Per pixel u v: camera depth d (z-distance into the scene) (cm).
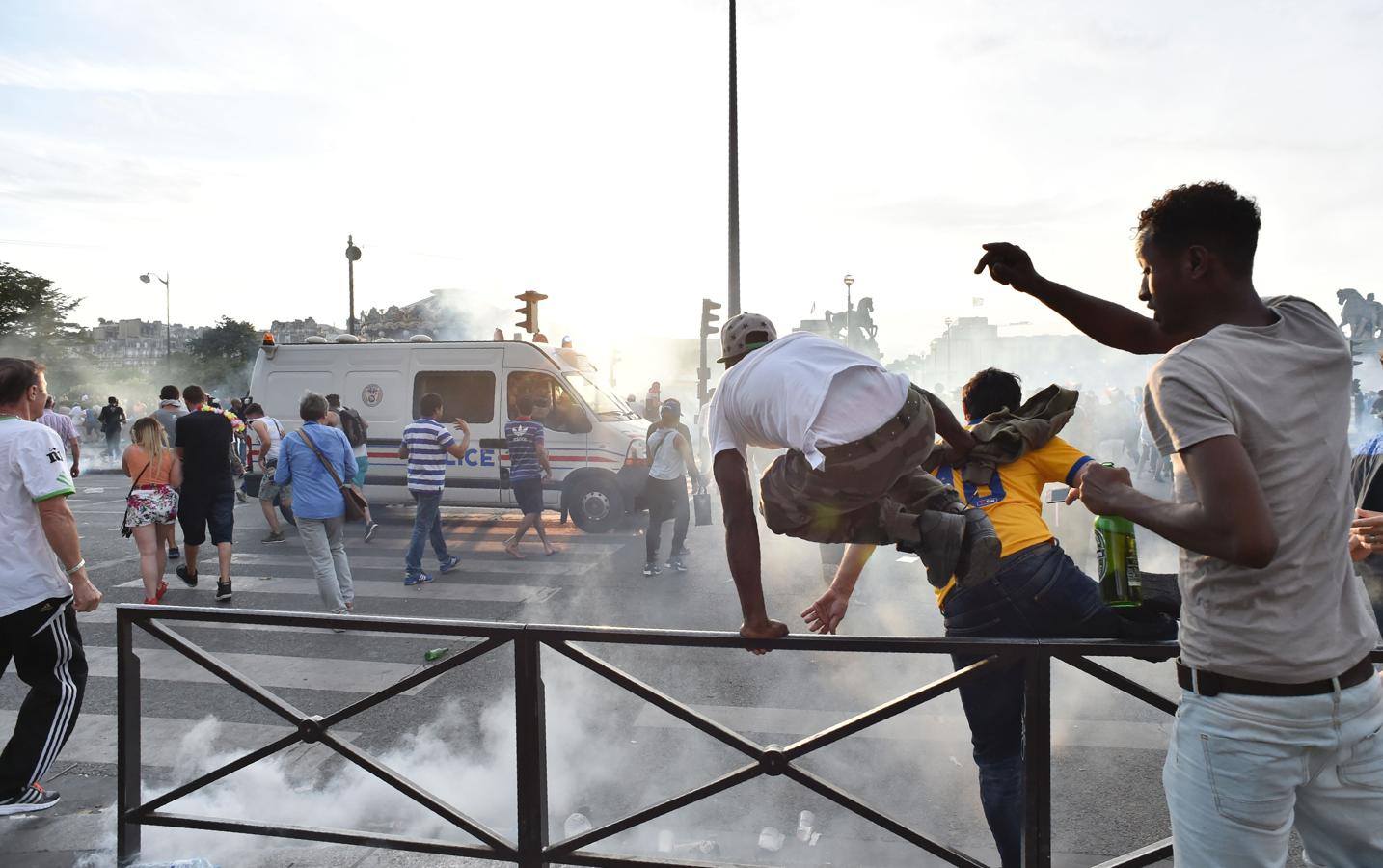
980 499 266
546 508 1135
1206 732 170
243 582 853
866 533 226
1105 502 173
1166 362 164
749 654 589
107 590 816
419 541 831
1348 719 163
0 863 330
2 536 355
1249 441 157
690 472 874
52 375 6662
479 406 1164
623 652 596
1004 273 247
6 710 515
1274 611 161
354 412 1136
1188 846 175
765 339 240
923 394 219
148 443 721
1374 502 288
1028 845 245
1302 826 180
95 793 400
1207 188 171
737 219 1825
